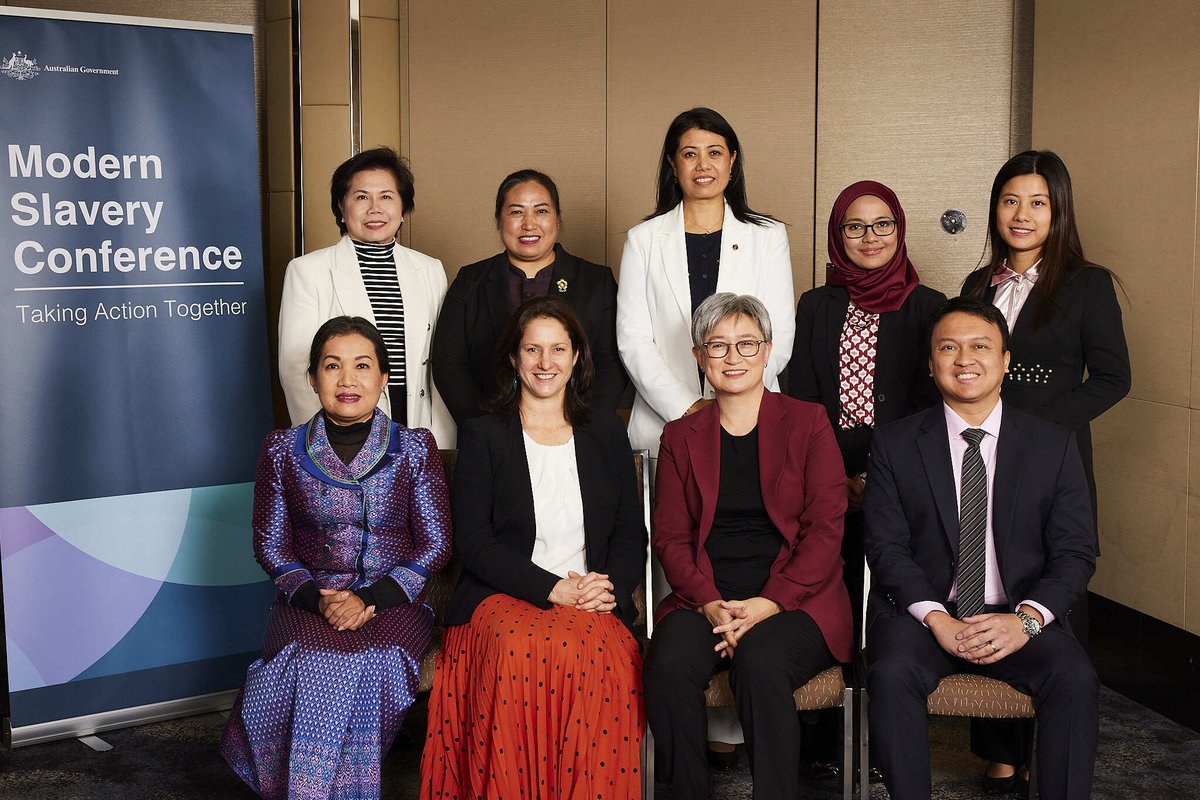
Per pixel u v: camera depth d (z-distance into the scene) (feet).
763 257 11.06
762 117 15.12
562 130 15.43
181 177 11.59
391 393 11.41
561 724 8.42
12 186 10.74
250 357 12.07
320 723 8.66
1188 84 11.09
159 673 11.58
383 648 8.87
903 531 9.04
